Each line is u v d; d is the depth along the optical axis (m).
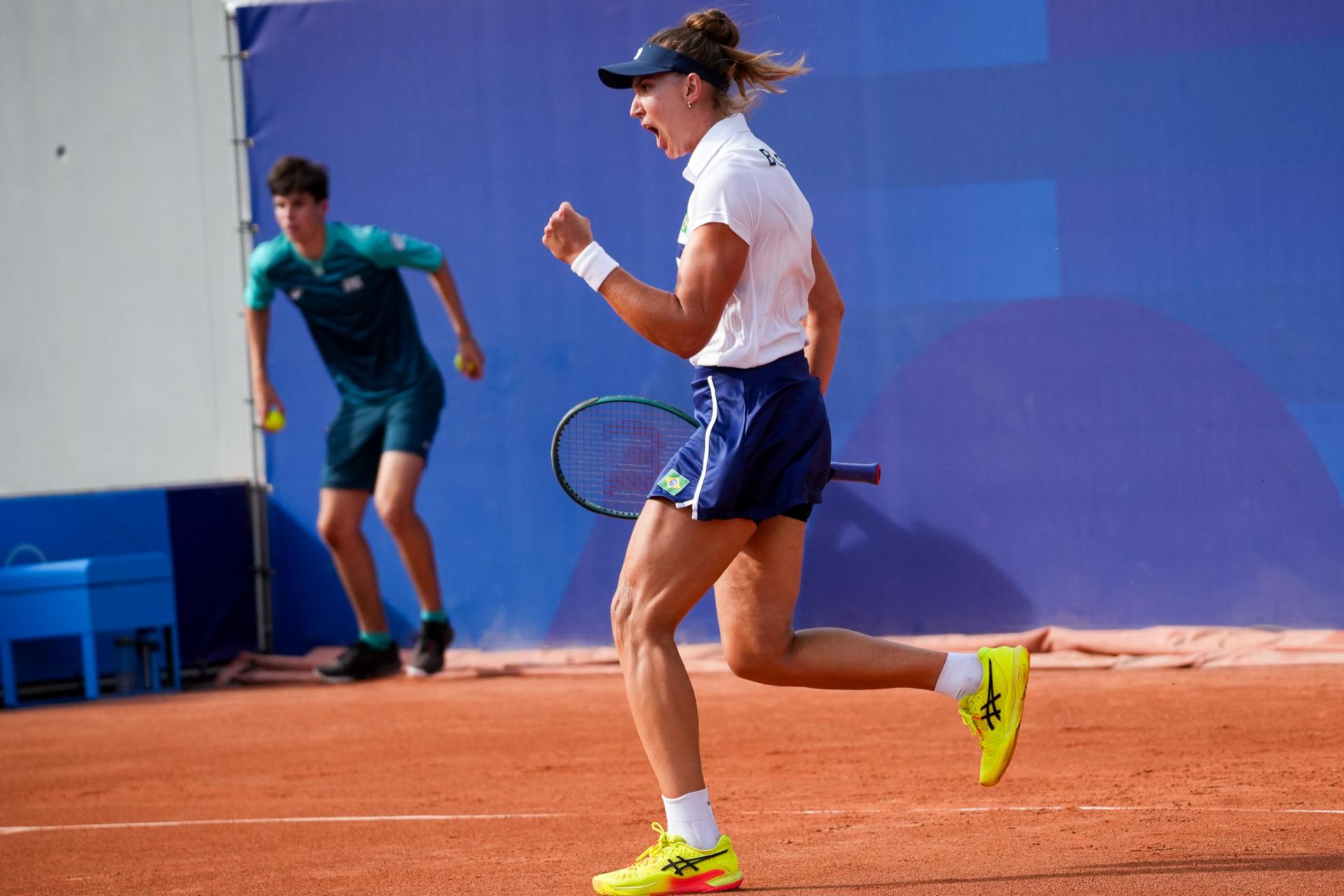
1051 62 26.95
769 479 9.91
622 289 9.72
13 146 32.56
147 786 18.03
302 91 30.19
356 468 28.00
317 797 16.69
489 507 29.17
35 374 32.72
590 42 28.75
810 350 11.47
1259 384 26.22
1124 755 16.84
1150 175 26.64
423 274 29.41
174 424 32.06
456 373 29.28
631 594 9.96
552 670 27.56
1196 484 26.45
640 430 12.90
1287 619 26.03
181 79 31.80
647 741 9.95
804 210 10.30
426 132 29.44
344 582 28.08
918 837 11.99
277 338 30.41
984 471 27.30
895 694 22.55
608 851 12.22
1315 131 26.03
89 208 32.41
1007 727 10.73
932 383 27.50
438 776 17.81
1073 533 26.95
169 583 27.88
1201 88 26.44
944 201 27.41
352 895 10.91
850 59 27.66
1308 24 26.00
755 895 9.77
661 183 28.53
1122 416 26.75
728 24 10.70
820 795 15.10
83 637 26.92
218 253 31.75
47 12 32.38
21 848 14.26
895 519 27.64
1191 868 9.88
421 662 27.66
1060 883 9.55
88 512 28.41
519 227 29.06
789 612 10.56
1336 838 10.87
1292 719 18.70
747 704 22.61
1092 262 26.86
